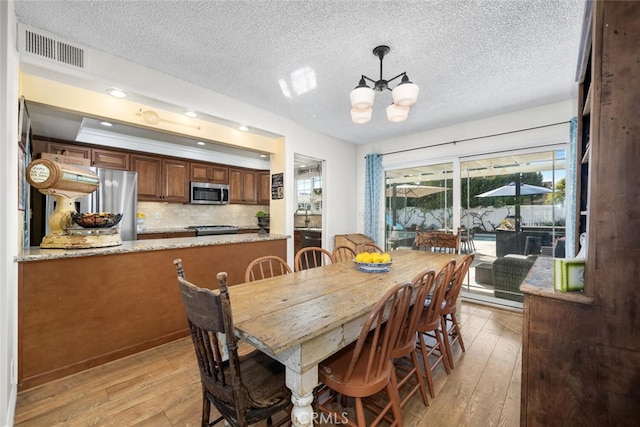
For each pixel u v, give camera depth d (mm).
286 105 3189
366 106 1963
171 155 4770
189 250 2639
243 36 1963
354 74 2484
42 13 1729
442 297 1803
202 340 1119
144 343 2328
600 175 968
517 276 3326
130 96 2371
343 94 2895
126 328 2238
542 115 3172
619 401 958
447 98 2980
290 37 1970
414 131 4191
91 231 2172
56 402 1690
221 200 5414
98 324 2102
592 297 991
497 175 3574
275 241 3414
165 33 1936
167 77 2498
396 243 4582
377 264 2035
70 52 2006
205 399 1251
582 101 1812
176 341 2512
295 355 1075
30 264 1817
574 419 1036
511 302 3371
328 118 3625
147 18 1786
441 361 2178
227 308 970
